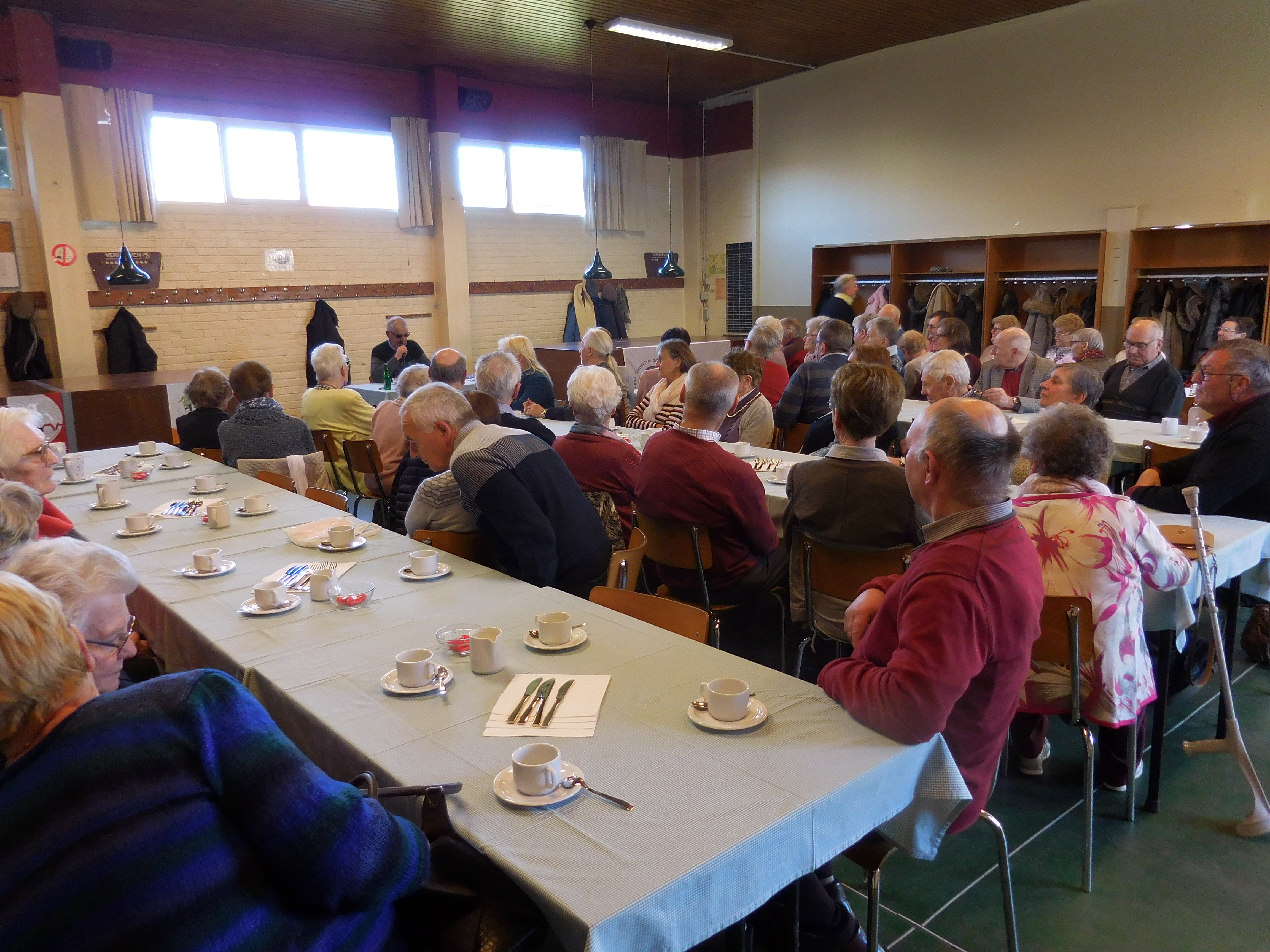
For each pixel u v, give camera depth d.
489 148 9.07
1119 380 4.40
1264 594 2.57
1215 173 6.47
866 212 8.83
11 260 6.61
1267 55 6.12
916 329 8.47
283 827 0.91
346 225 8.26
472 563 2.27
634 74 8.88
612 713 1.40
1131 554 1.86
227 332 7.71
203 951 0.86
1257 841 2.04
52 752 0.88
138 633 2.21
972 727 1.42
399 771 1.24
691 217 10.63
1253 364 2.56
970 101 7.82
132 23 6.70
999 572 1.34
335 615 1.90
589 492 2.89
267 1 6.30
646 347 7.82
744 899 1.07
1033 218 7.56
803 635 3.16
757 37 7.76
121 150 6.88
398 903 1.11
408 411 2.36
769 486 3.18
